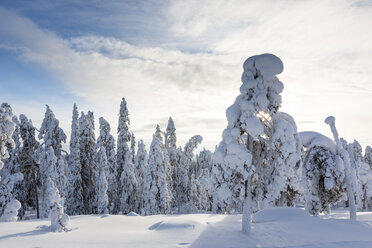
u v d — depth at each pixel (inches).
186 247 438.3
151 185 1416.1
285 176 684.1
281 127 621.6
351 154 881.5
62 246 439.8
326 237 482.9
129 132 1558.8
